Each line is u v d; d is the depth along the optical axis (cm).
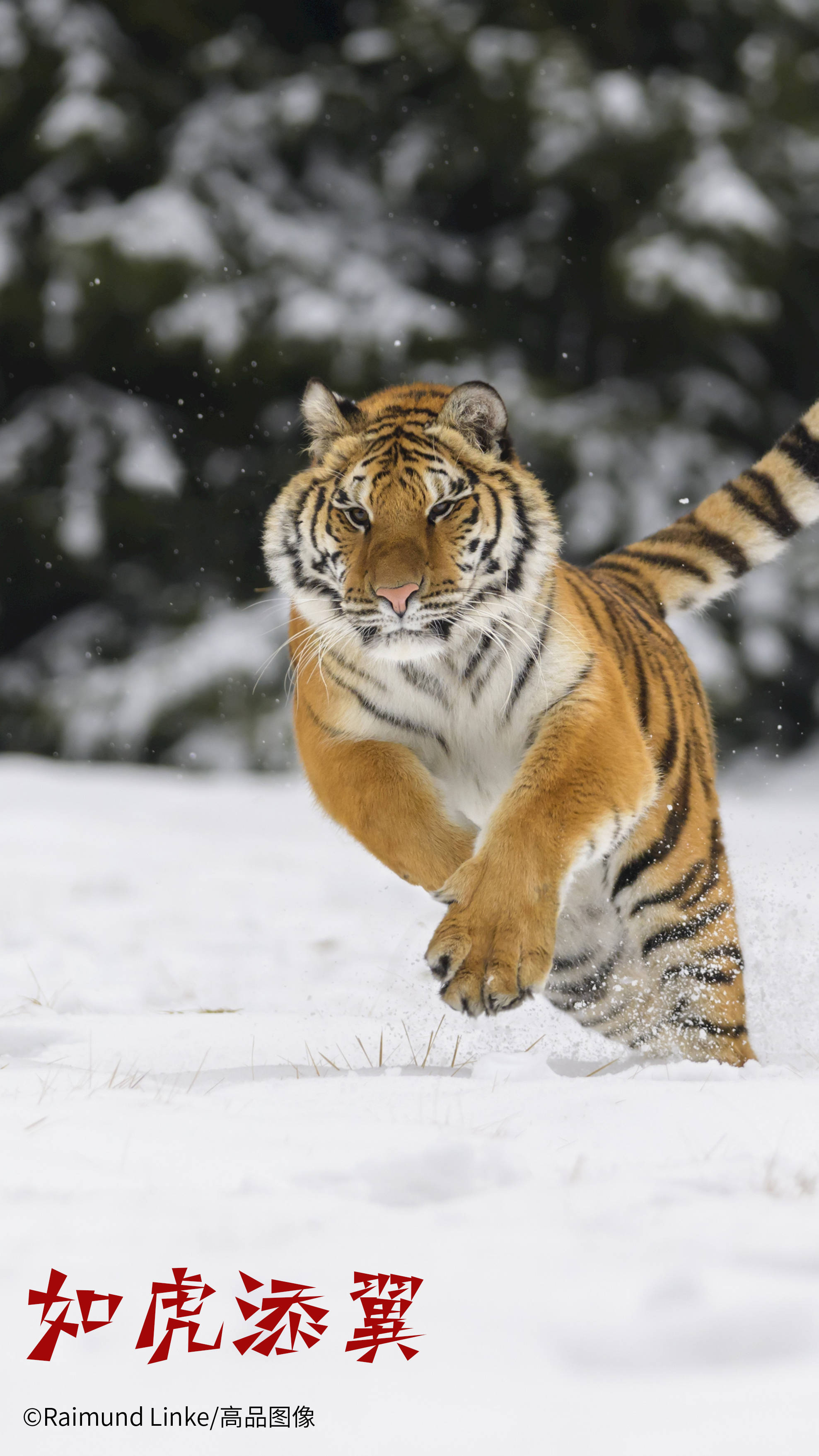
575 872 820
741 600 4769
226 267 4756
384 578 823
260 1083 718
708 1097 639
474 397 867
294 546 897
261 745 4481
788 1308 363
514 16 5144
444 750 895
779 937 1254
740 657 4725
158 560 4825
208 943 1512
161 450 4741
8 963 1351
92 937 1552
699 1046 957
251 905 1864
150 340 4700
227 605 4762
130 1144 556
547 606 869
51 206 4894
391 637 837
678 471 4753
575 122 4841
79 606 5016
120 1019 998
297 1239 436
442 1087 686
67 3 4928
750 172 5009
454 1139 559
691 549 1073
